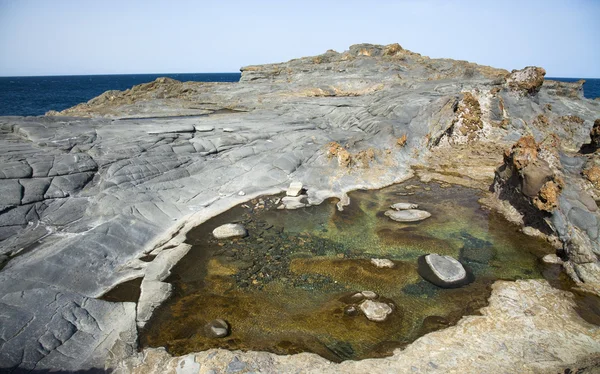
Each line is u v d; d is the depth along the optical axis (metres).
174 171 16.70
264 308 9.70
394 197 17.05
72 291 9.91
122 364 7.84
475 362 7.71
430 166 21.50
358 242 13.05
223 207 15.39
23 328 8.28
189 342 8.49
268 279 10.99
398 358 7.89
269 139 21.38
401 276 10.98
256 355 7.97
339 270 11.38
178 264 11.63
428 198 16.88
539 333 8.55
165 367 7.71
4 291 9.28
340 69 38.72
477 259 11.95
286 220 14.64
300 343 8.44
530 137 15.26
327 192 17.23
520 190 14.22
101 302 9.66
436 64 37.28
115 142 17.80
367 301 9.62
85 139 17.73
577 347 8.09
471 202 16.36
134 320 9.16
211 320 9.23
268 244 12.91
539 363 7.63
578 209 12.46
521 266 11.54
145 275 10.94
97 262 11.10
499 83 28.38
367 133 23.41
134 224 13.07
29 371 7.45
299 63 41.59
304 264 11.73
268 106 31.16
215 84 40.25
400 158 21.45
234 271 11.37
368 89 33.88
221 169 17.88
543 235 13.20
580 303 9.68
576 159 17.78
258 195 16.55
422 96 26.73
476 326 8.82
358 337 8.61
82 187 14.42
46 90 100.25
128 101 34.69
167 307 9.72
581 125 26.80
